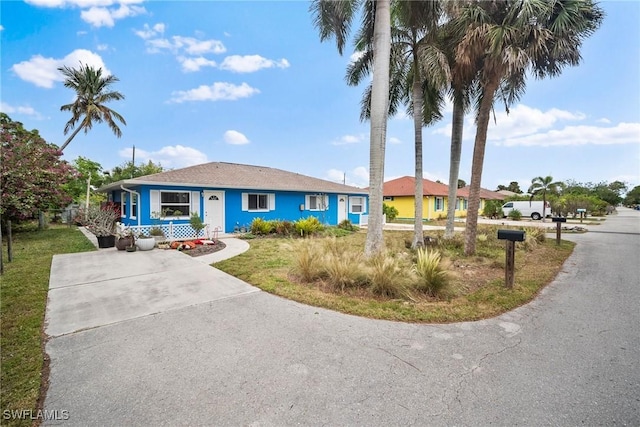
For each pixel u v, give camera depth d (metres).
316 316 4.07
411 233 14.89
